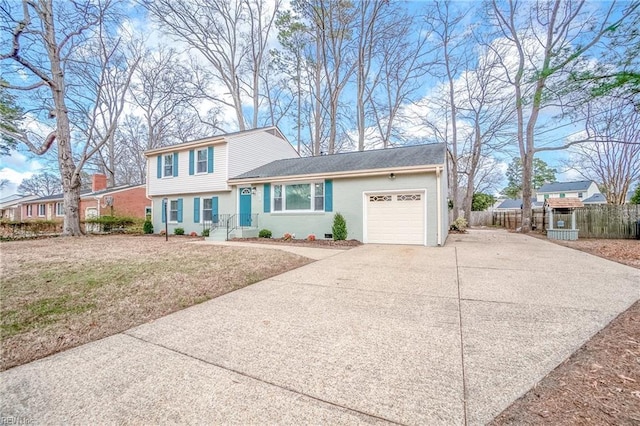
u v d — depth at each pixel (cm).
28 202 3052
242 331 316
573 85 810
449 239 1194
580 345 262
